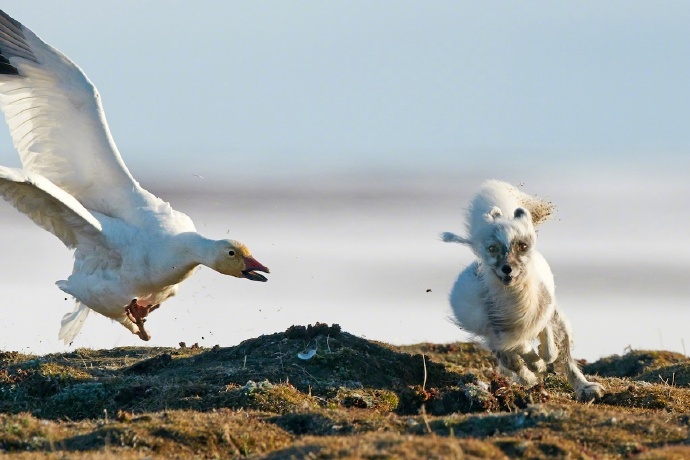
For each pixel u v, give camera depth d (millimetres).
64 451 14883
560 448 14320
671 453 13781
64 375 19844
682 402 19156
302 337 21500
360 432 16047
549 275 20766
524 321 19641
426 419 16266
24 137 20766
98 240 20594
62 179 20938
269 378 19500
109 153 20781
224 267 20047
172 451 15375
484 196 20719
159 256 20328
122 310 21000
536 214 21797
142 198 21047
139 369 21156
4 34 20062
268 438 16016
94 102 20484
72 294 21016
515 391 19172
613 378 21547
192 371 20266
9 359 22297
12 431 15883
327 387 19156
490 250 19297
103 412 18656
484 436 15562
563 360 20438
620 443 14844
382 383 19938
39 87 20344
